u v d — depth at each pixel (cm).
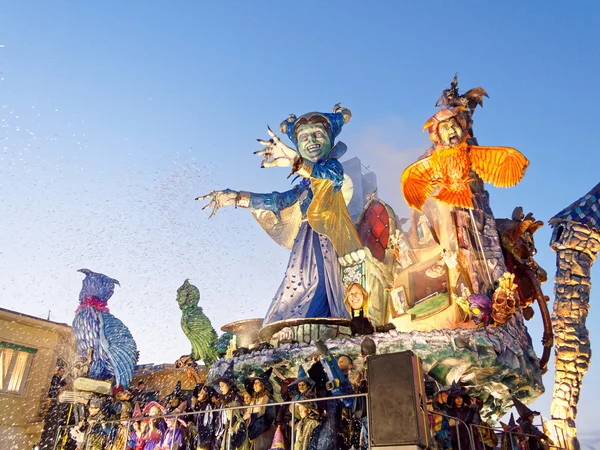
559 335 1814
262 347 1628
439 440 1084
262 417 1137
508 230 1828
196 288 2180
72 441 1739
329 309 1712
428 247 1825
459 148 1683
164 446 1278
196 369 2092
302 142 1991
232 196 1988
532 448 1360
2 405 2042
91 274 2127
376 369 863
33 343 2175
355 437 1018
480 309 1478
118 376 1964
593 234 1914
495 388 1543
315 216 1859
